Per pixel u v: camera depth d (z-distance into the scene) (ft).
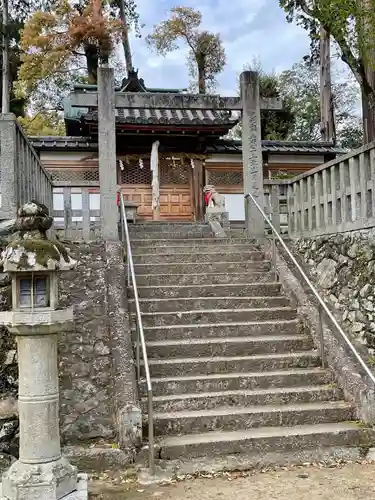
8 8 73.67
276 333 21.98
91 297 21.01
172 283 24.54
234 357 20.11
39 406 12.10
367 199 21.29
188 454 15.61
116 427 16.22
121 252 24.23
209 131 42.47
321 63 58.34
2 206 18.63
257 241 28.94
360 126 95.25
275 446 16.10
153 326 21.42
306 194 27.58
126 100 27.89
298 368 20.10
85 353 18.74
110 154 27.32
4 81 63.98
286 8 30.81
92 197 42.52
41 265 12.08
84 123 42.04
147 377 15.10
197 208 45.52
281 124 67.67
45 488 11.64
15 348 17.62
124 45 75.46
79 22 68.33
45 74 69.72
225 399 17.94
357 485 13.94
